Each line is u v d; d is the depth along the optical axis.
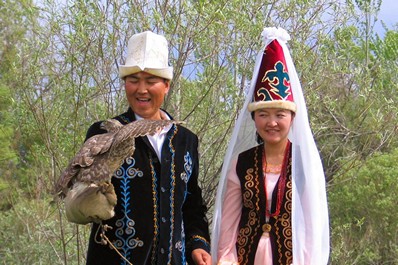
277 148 5.10
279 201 4.98
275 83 5.07
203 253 4.81
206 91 7.34
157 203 4.58
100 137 3.88
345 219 12.54
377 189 12.70
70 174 3.84
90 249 4.59
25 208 10.07
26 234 9.95
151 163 4.60
